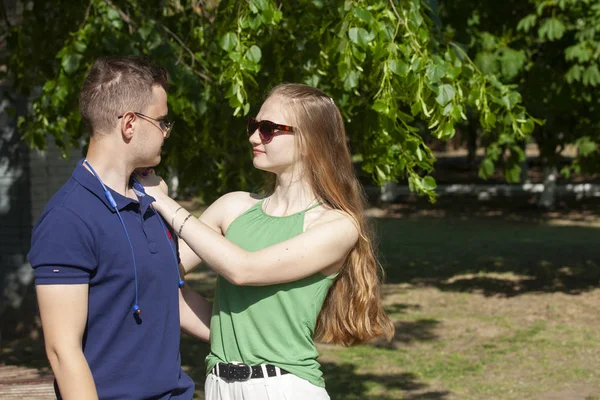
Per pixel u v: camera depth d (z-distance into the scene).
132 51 5.17
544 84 10.14
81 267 1.91
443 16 9.64
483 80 5.15
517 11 10.42
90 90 2.03
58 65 6.15
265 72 5.23
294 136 2.34
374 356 8.18
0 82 8.91
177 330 2.14
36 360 7.64
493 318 9.99
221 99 5.51
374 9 4.64
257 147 2.38
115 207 1.98
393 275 13.04
